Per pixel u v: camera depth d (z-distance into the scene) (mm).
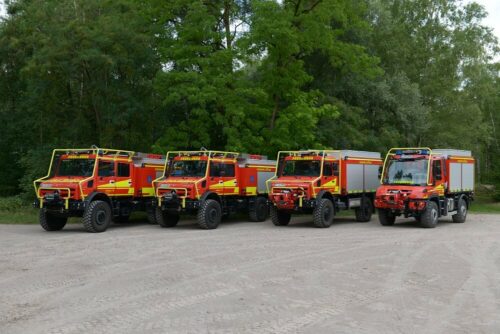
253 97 26500
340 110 30578
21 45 28422
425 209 19734
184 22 26641
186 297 8625
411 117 34625
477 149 47281
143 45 25625
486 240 15906
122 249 14109
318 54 31000
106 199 19422
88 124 27938
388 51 38188
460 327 6918
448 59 45812
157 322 7188
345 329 6820
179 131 26188
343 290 9094
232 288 9266
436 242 15430
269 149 26531
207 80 24859
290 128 26469
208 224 19719
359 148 32219
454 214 22359
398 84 34625
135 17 26703
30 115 30656
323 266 11406
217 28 28031
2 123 32344
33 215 24672
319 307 7953
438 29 46969
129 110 25062
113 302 8336
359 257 12625
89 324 7117
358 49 28422
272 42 25781
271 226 20922
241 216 26203
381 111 33531
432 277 10203
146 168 21516
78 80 27016
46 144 28953
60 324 7125
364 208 23047
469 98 48125
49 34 24953
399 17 47156
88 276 10430
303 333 6664
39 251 13781
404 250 13781
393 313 7605
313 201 19969
